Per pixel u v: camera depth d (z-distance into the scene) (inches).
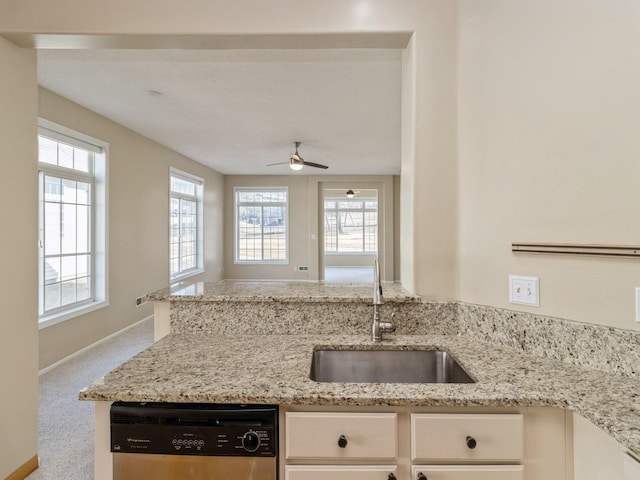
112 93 125.2
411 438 39.9
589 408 35.5
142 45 65.3
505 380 42.6
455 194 61.7
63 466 73.1
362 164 262.2
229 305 63.3
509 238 54.3
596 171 46.3
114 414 40.3
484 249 57.5
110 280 155.8
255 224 326.3
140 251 180.1
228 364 48.4
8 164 64.7
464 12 60.2
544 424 39.4
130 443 40.1
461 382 49.2
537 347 51.2
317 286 75.2
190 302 63.6
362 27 61.4
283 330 62.9
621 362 43.9
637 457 30.7
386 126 165.2
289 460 40.4
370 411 40.1
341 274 401.1
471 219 59.3
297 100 132.2
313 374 54.4
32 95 69.1
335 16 61.4
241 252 326.3
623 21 44.3
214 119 154.4
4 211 64.2
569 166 48.4
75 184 141.3
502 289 55.3
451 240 61.9
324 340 59.2
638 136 43.3
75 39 63.0
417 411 39.9
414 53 61.6
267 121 157.6
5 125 64.1
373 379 56.8
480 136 57.9
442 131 61.7
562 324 48.9
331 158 240.1
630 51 43.8
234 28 61.3
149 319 185.5
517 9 53.2
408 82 66.0
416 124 61.9
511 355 51.5
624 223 44.3
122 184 164.6
